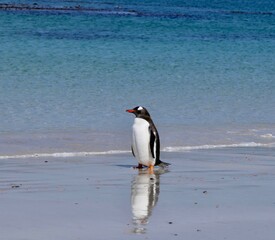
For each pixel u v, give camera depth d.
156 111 55.06
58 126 46.91
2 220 23.52
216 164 35.62
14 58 84.81
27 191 28.14
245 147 41.59
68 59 86.25
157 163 34.38
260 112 56.78
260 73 83.31
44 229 22.53
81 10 158.75
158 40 114.50
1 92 61.12
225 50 107.56
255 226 23.31
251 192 28.84
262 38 130.38
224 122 51.19
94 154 38.00
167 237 21.86
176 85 70.19
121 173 32.88
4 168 33.03
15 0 177.00
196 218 24.36
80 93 62.25
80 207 25.66
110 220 23.88
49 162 35.09
